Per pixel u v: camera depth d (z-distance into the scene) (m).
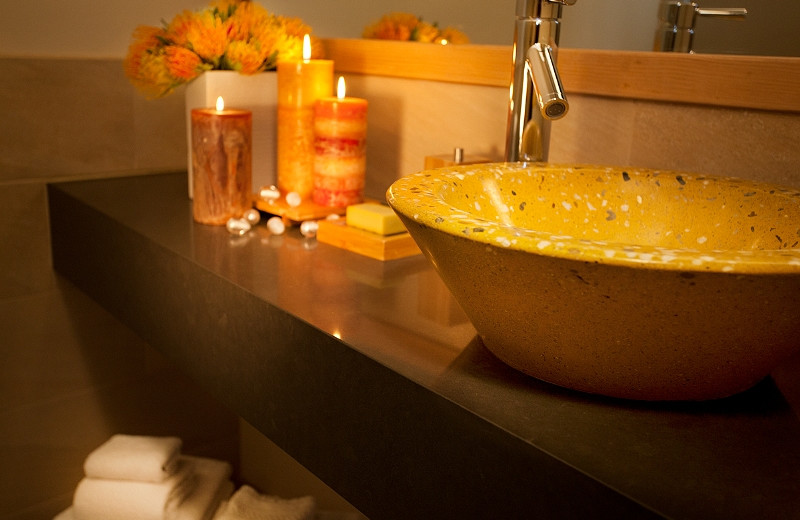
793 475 0.54
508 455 0.59
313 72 1.29
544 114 0.82
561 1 0.95
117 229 1.24
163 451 1.40
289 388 0.87
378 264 1.08
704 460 0.56
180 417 1.82
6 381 1.54
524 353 0.66
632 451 0.57
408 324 0.84
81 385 1.65
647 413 0.63
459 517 0.65
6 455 1.58
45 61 1.43
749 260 0.50
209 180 1.23
